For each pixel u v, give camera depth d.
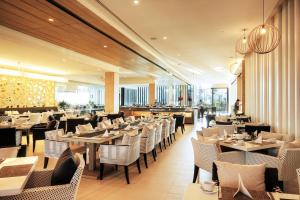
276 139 4.50
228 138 4.61
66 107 18.66
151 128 5.59
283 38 5.36
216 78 20.03
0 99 12.44
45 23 5.46
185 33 6.92
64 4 4.44
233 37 7.30
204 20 5.79
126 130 5.87
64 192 2.16
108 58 9.58
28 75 12.86
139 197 3.64
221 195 1.81
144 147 5.20
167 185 4.16
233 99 21.22
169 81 20.77
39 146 7.50
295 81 4.66
